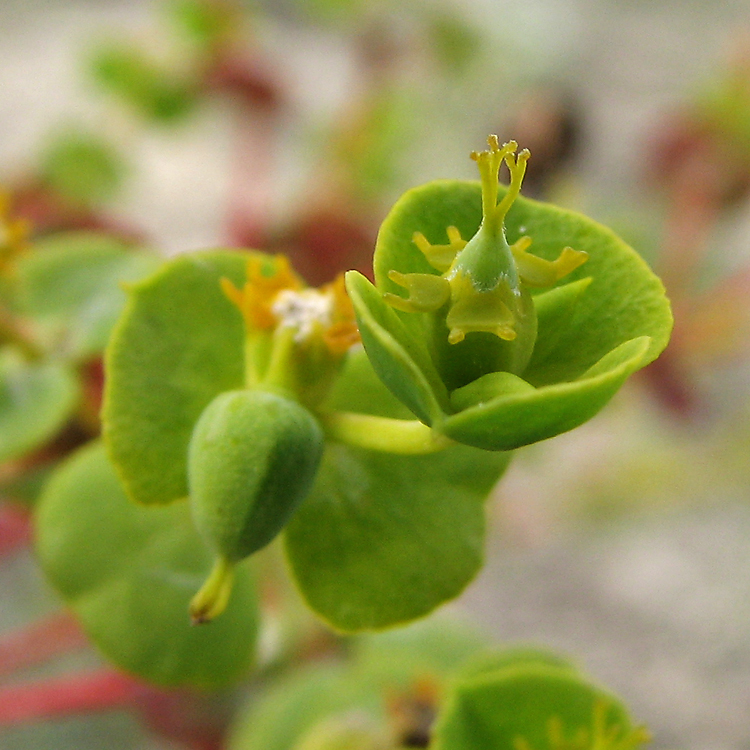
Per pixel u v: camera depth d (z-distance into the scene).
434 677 0.09
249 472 0.06
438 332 0.06
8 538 0.12
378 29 0.19
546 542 0.17
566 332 0.06
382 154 0.16
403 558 0.07
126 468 0.07
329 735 0.08
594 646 0.16
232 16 0.16
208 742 0.11
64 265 0.08
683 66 0.26
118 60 0.15
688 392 0.17
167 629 0.07
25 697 0.11
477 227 0.06
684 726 0.15
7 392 0.08
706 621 0.16
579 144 0.14
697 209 0.16
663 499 0.17
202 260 0.07
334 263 0.14
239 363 0.07
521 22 0.23
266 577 0.10
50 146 0.14
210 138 0.21
